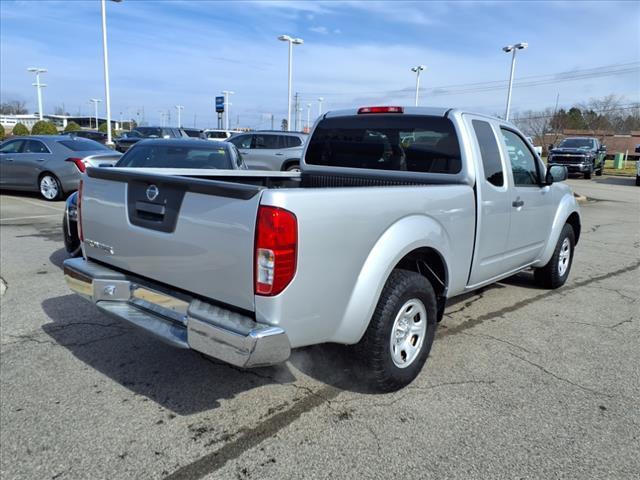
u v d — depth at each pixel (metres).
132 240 3.19
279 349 2.62
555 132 56.41
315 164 5.11
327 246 2.76
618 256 8.18
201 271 2.82
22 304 4.91
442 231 3.64
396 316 3.25
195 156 7.68
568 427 3.08
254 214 2.55
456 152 4.06
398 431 2.98
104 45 25.72
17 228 8.78
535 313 5.15
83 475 2.55
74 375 3.55
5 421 2.98
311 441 2.87
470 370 3.80
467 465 2.70
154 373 3.61
